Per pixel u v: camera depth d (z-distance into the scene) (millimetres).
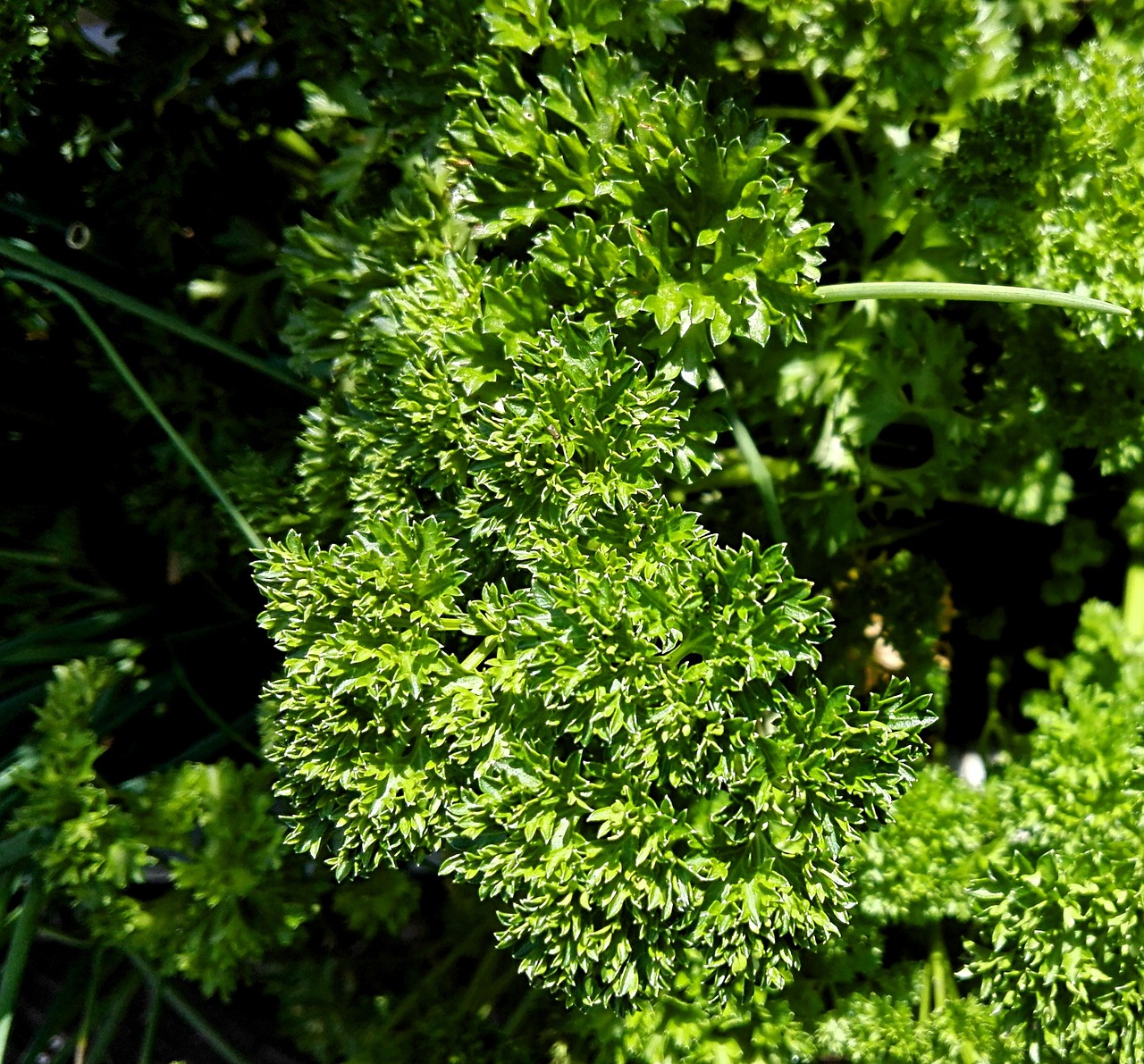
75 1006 328
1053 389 316
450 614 282
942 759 342
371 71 302
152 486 336
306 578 282
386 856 283
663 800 273
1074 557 341
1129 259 298
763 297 280
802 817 274
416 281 294
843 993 315
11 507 344
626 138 284
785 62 301
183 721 354
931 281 310
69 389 345
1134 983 290
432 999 328
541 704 276
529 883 272
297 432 333
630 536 276
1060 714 305
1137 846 292
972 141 299
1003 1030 297
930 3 292
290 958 338
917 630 338
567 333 276
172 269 331
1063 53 301
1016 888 294
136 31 311
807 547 325
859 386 313
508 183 288
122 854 309
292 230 306
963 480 327
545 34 287
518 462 277
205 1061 351
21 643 324
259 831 312
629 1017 306
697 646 273
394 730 282
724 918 272
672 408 283
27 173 325
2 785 311
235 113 326
